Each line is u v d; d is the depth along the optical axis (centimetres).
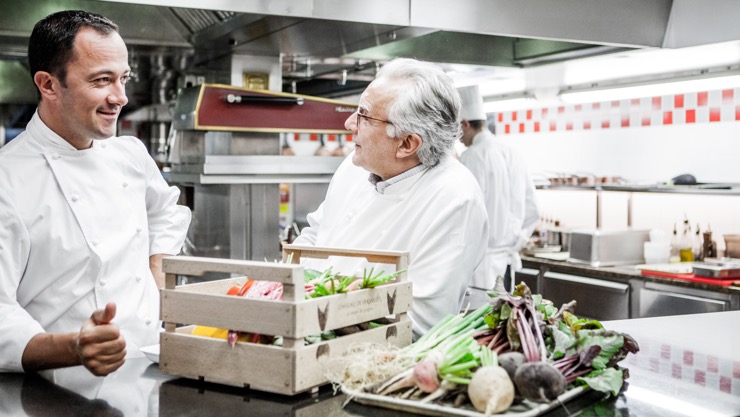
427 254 201
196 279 370
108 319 142
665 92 476
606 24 359
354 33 331
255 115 354
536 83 516
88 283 191
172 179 390
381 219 216
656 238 503
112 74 182
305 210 567
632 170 563
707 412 137
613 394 146
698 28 366
